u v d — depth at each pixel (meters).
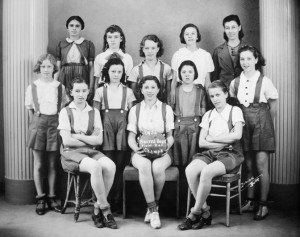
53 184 5.05
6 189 5.37
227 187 4.40
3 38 5.34
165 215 4.83
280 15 4.99
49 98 4.91
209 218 4.45
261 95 4.71
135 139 4.83
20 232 4.24
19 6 5.17
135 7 5.84
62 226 4.43
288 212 4.89
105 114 4.93
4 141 5.52
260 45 5.21
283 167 5.04
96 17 5.87
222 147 4.57
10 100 5.25
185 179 5.34
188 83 4.91
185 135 4.90
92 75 5.52
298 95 5.06
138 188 5.39
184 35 5.19
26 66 5.20
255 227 4.37
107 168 4.45
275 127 5.06
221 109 4.69
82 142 4.67
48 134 4.90
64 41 5.53
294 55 5.01
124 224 4.52
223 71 5.30
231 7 5.74
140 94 5.24
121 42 5.35
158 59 5.35
